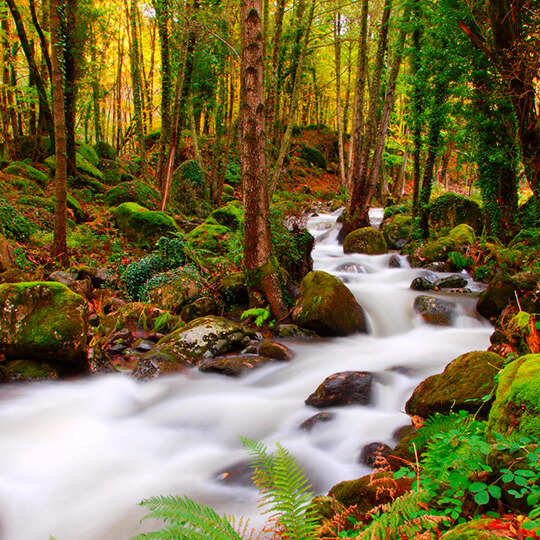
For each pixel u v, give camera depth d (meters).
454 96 11.71
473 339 7.08
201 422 4.98
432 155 13.64
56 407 5.23
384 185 28.70
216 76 18.12
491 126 10.86
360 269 12.27
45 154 16.83
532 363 2.74
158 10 15.43
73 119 15.61
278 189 25.27
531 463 2.04
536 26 7.45
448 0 9.82
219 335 6.96
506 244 11.59
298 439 4.46
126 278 9.34
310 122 42.38
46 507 3.53
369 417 4.60
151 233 12.24
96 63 18.81
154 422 5.07
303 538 1.92
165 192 14.98
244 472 3.89
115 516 3.41
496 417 2.63
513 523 1.84
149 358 6.28
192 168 18.27
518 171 11.92
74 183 15.56
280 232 9.70
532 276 7.80
